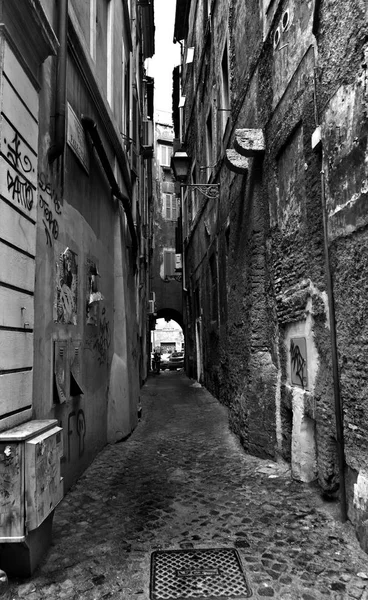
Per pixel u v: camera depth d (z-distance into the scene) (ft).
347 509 11.71
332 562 10.03
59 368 13.85
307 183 14.34
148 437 23.91
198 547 10.90
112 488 15.42
